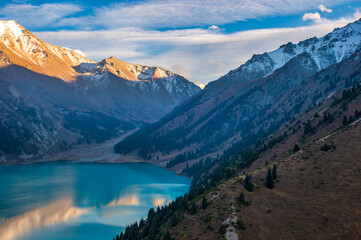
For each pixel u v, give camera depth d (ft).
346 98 494.59
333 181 257.34
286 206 237.04
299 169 290.76
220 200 263.29
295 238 203.92
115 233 401.08
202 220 246.27
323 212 222.28
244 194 261.03
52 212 490.08
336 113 444.96
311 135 416.46
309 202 237.45
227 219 232.12
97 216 472.44
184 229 246.06
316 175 272.92
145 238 295.07
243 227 219.41
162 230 273.13
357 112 383.65
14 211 493.77
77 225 430.20
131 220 454.40
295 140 433.48
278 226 217.56
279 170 297.12
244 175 308.60
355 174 257.75
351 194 235.40
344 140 320.50
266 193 258.57
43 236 388.37
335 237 197.88
